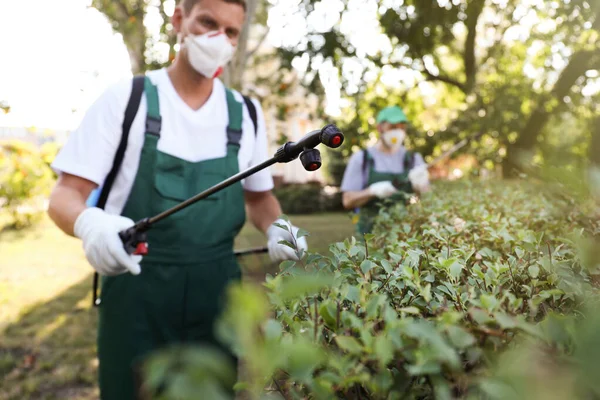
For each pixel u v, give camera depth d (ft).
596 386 1.06
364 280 2.45
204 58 6.43
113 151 6.30
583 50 18.79
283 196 45.62
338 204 46.52
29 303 15.92
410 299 2.35
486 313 1.69
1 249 25.45
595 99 20.15
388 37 20.18
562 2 14.82
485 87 21.15
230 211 6.61
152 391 1.18
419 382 1.67
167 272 6.06
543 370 1.18
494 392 1.25
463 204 5.92
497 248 3.69
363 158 11.78
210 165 6.46
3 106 10.23
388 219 5.65
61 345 12.33
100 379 6.26
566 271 2.51
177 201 6.19
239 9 6.88
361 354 1.59
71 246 26.45
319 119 20.16
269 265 8.48
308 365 1.37
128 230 5.49
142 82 6.49
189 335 6.22
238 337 1.17
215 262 6.37
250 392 1.41
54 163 6.21
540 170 1.65
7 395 9.70
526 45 22.02
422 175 10.82
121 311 6.02
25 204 33.40
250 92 19.13
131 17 18.34
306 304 2.18
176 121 6.41
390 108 11.94
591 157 7.15
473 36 23.38
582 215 3.83
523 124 20.22
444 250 3.08
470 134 18.71
